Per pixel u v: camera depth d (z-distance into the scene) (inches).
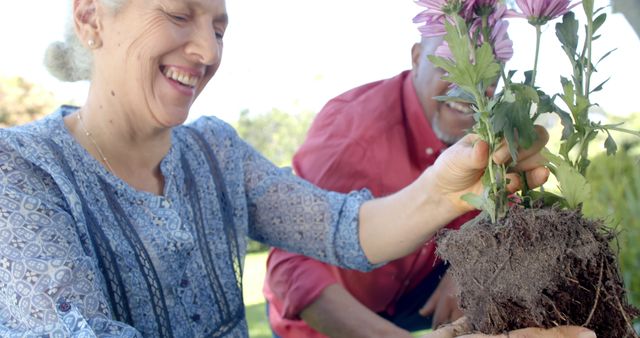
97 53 61.3
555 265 50.2
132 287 60.2
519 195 56.2
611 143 52.9
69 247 54.5
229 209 70.2
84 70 62.6
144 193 63.0
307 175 91.9
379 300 94.5
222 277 67.9
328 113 95.7
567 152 53.2
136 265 60.6
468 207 63.7
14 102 314.2
